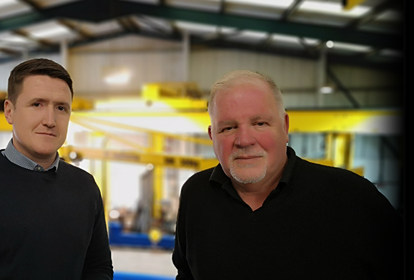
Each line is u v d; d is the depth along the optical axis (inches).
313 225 35.0
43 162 40.9
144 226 240.1
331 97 387.9
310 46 366.3
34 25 334.3
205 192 41.5
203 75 405.4
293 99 394.3
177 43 405.1
